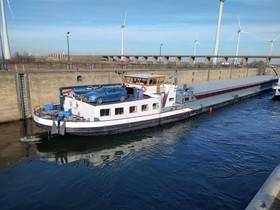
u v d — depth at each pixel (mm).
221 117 30812
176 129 24984
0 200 12266
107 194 13117
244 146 20625
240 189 13898
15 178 14406
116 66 43312
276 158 18266
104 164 16734
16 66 30250
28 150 18375
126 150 19234
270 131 25203
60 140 20234
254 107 38375
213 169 16234
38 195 12805
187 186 14078
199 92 32438
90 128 19594
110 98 21250
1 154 17547
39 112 20734
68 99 21953
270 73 89625
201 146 20422
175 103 27062
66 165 16375
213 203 12547
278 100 45219
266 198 7324
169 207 12125
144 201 12562
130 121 21844
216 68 64062
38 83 26938
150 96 24266
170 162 17203
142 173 15547
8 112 24984
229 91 39250
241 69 75625
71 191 13297
